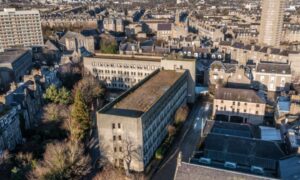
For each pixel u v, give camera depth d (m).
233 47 183.25
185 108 121.19
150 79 120.69
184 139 103.81
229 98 115.00
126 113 87.56
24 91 110.06
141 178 80.31
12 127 95.75
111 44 199.00
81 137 97.69
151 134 91.88
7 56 167.50
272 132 99.12
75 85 132.88
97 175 81.62
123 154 87.19
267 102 126.00
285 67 142.88
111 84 156.88
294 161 73.12
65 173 79.19
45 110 112.31
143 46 187.75
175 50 182.62
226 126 97.50
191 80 132.00
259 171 75.62
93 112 122.94
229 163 78.50
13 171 75.44
